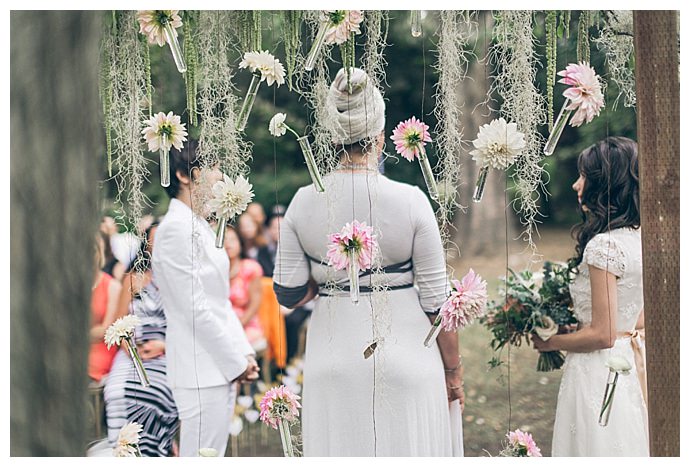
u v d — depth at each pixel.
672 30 1.91
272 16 2.23
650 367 1.97
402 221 2.24
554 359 2.58
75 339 1.92
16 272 1.92
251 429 3.44
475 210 5.86
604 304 2.35
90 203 1.91
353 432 2.29
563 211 5.27
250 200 2.21
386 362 2.25
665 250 1.93
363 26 2.29
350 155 2.28
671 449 1.95
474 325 4.20
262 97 4.93
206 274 2.59
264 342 3.69
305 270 2.41
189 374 2.59
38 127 1.88
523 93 2.08
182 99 3.04
